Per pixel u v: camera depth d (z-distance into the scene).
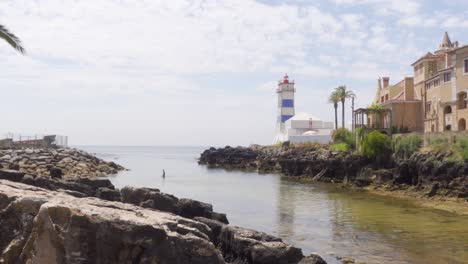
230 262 20.16
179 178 76.56
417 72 79.06
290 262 19.34
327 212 39.00
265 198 49.06
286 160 85.44
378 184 57.47
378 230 31.05
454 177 45.94
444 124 65.88
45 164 67.19
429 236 29.14
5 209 15.23
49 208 13.66
